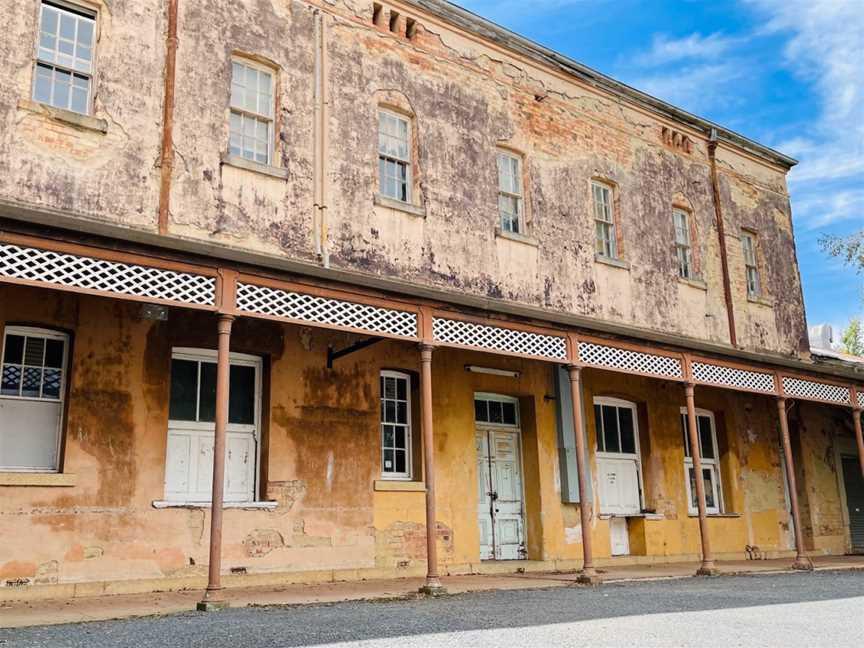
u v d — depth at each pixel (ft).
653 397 55.31
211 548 27.86
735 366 49.70
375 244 41.63
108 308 35.24
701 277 58.90
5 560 30.68
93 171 33.81
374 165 42.68
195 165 36.60
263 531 37.17
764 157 67.36
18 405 33.17
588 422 51.03
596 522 49.88
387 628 21.75
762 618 24.16
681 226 59.67
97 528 32.86
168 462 36.22
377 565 40.29
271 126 40.14
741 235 63.93
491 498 47.14
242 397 39.11
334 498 39.65
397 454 43.60
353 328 33.81
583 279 50.80
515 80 50.67
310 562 38.14
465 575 42.06
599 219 53.52
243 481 38.19
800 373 53.78
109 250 28.07
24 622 23.71
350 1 43.86
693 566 49.16
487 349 38.24
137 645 18.94
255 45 39.81
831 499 65.82
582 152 53.31
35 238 26.68
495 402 48.91
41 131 32.83
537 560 46.68
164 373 36.06
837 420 68.74
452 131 46.57
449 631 21.17
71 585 31.55
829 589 34.27
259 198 38.27
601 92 55.57
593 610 26.30
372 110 43.27
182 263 29.58
